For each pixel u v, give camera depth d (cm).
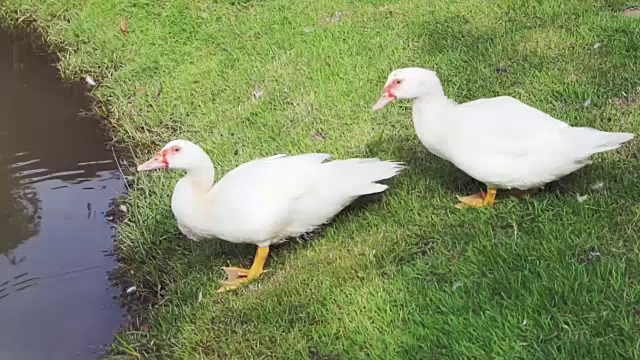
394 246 171
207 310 167
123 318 179
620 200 171
